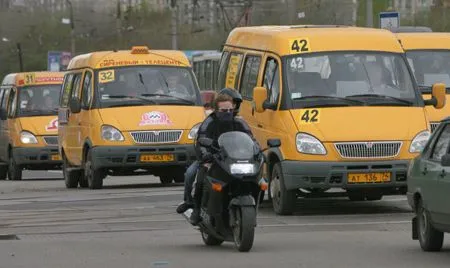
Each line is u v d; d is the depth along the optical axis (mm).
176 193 58062
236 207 33125
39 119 82062
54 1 184125
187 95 62750
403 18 133625
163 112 61031
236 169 32250
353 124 44188
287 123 44594
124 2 172750
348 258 32219
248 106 49844
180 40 165625
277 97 45938
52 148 81625
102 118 60688
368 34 48062
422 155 34531
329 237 37844
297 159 43875
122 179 78625
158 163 60594
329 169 43531
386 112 44938
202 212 33969
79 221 44281
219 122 33906
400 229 40312
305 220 43719
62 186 70938
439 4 129375
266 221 43375
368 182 43875
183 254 33469
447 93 59094
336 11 132875
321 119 44312
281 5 137750
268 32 49812
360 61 46844
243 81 51625
